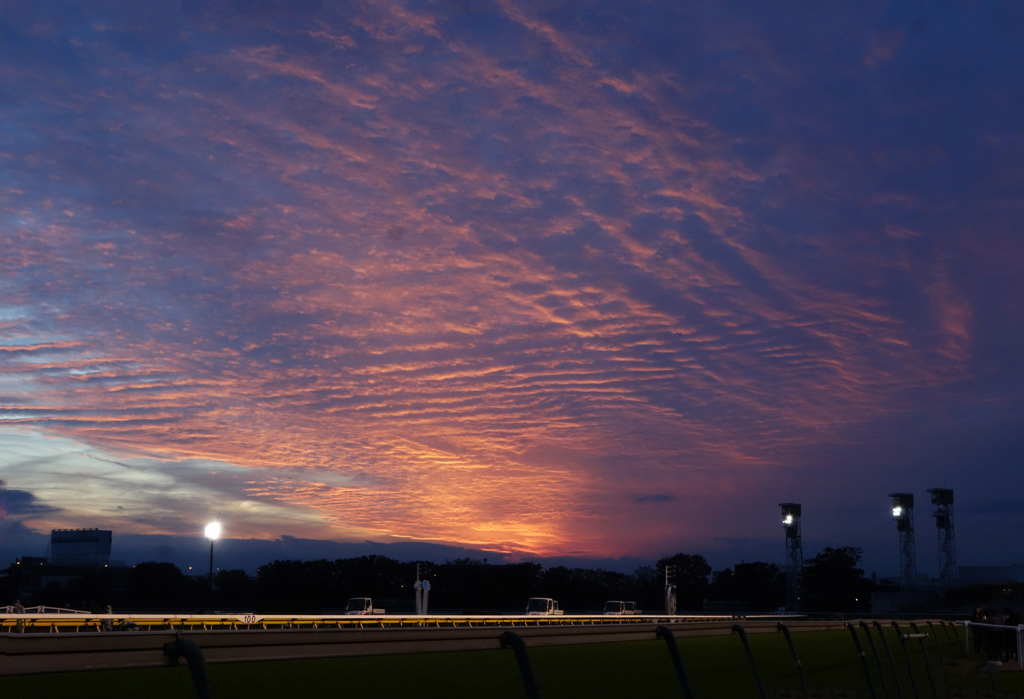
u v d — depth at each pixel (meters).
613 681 21.56
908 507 117.00
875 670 23.92
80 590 124.81
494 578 136.38
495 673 24.22
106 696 18.28
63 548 144.38
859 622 16.05
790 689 19.16
